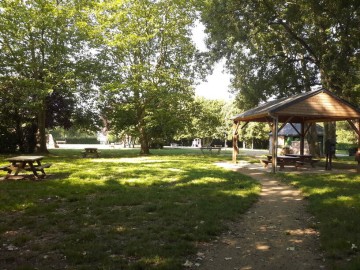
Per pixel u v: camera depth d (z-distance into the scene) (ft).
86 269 13.47
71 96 89.97
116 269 13.44
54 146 147.54
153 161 67.46
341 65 77.56
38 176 39.14
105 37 84.99
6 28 73.41
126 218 21.71
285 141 130.93
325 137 94.07
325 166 61.36
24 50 76.38
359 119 56.95
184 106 99.35
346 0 63.16
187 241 17.24
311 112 53.26
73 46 82.99
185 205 25.55
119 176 41.65
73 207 25.09
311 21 80.53
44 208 24.06
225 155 98.12
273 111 51.37
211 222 20.65
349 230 18.92
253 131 180.24
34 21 74.64
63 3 83.05
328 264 14.29
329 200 27.53
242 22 87.10
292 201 28.71
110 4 79.56
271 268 14.17
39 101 74.49
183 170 49.93
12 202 26.03
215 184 36.29
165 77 87.15
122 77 89.45
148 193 30.42
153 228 19.27
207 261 14.88
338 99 54.54
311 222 21.52
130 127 94.63
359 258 14.43
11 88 81.56
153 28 87.51
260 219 22.36
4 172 44.70
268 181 41.27
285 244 17.28
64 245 16.33
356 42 74.49
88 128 96.32
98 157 79.97
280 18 82.64
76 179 38.50
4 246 16.44
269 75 96.94
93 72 84.99
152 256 14.85
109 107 95.50
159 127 97.45
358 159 54.80
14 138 87.81
